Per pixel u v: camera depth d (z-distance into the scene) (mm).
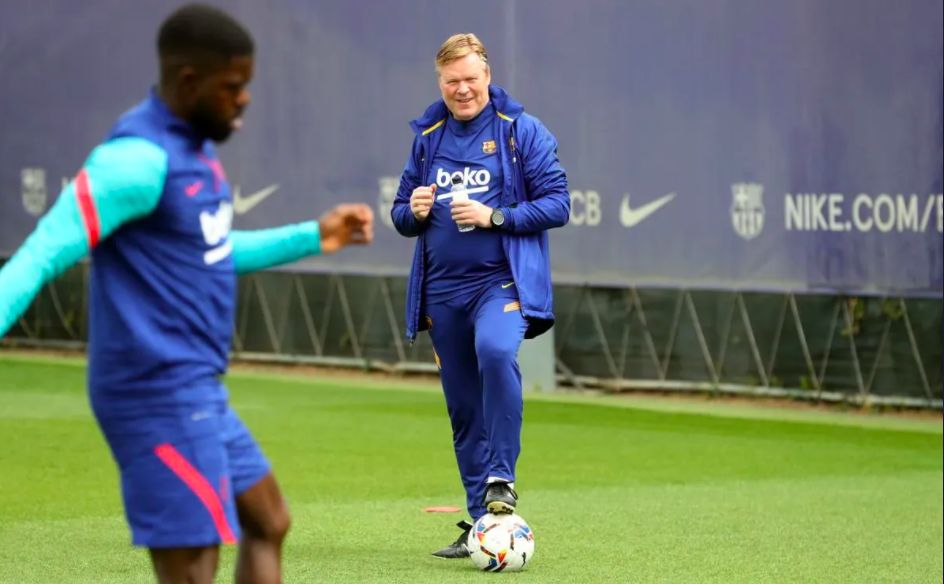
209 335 13648
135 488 13461
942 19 39938
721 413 43562
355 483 32156
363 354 52375
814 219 42375
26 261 12398
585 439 39406
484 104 23812
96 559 23812
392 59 49469
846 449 37719
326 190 51312
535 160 23609
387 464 34844
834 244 42094
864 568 23906
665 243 45000
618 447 38062
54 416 42156
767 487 32312
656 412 43844
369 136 50219
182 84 13289
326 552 24672
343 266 52062
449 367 24281
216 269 13641
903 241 40969
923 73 40312
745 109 43281
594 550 25109
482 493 24422
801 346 43812
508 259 23406
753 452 37281
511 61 46938
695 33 43938
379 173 50125
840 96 41688
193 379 13477
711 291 45094
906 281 40969
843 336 43062
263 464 14375
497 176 23688
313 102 51406
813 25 42031
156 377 13336
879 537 26609
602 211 46094
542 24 46375
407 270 50312
